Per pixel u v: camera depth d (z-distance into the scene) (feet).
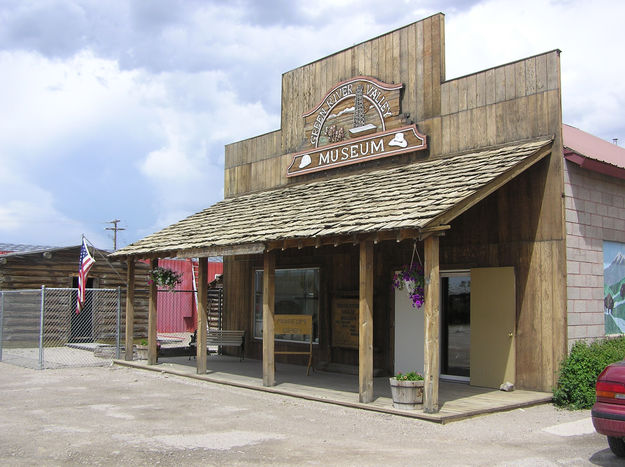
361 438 25.16
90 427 26.99
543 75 36.42
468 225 39.27
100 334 70.90
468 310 39.91
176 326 100.27
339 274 47.57
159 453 22.68
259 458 22.11
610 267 39.17
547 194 35.60
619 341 36.27
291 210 41.75
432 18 42.68
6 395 35.50
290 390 36.11
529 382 35.32
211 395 35.78
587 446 24.06
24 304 65.46
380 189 38.06
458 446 23.90
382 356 43.27
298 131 53.11
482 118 39.22
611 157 41.16
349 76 48.57
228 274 59.52
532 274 35.86
